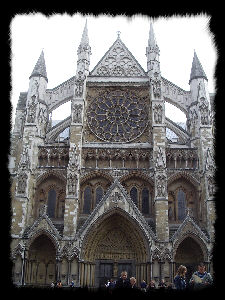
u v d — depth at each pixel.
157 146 49.53
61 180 49.78
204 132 50.47
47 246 47.00
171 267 42.75
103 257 46.47
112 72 58.53
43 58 58.09
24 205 46.44
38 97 53.59
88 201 49.47
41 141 52.00
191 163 50.69
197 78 54.81
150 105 53.72
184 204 49.59
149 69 56.09
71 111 51.91
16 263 43.38
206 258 43.53
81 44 56.66
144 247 44.41
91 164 50.75
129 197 46.25
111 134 52.91
